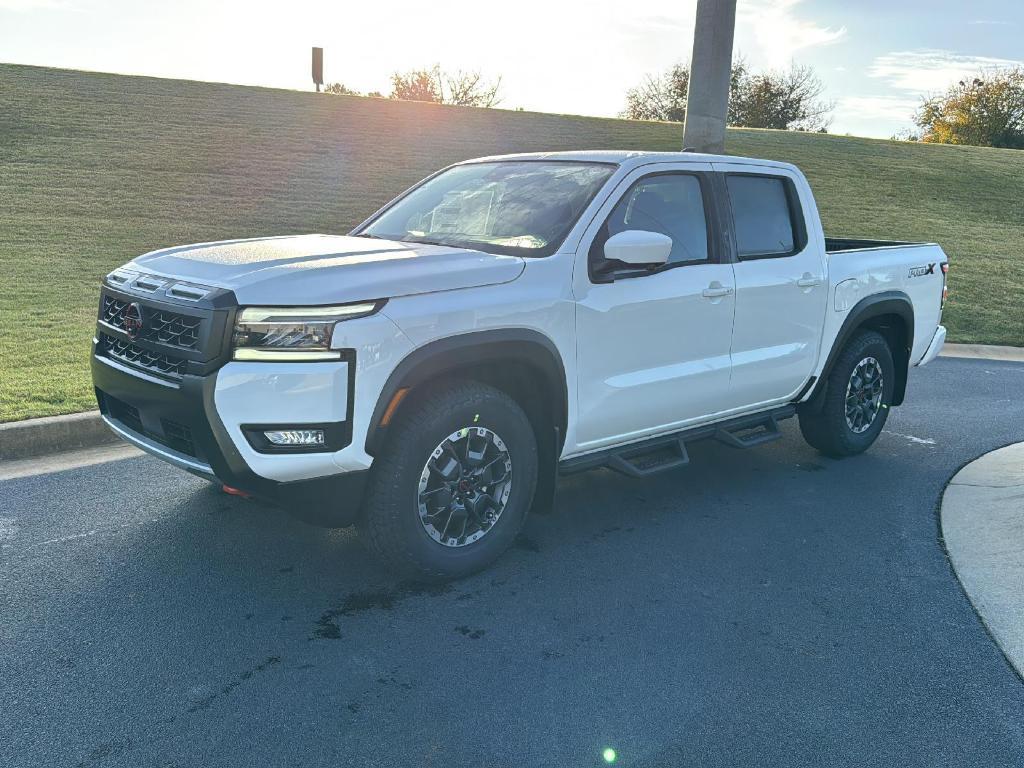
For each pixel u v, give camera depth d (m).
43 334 8.42
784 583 3.97
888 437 6.60
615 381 4.23
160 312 3.53
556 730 2.81
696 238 4.62
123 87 28.75
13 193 17.09
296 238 4.46
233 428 3.26
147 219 16.22
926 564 4.23
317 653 3.23
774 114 64.31
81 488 4.87
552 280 3.91
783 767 2.66
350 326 3.28
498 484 3.90
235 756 2.63
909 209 22.88
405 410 3.59
